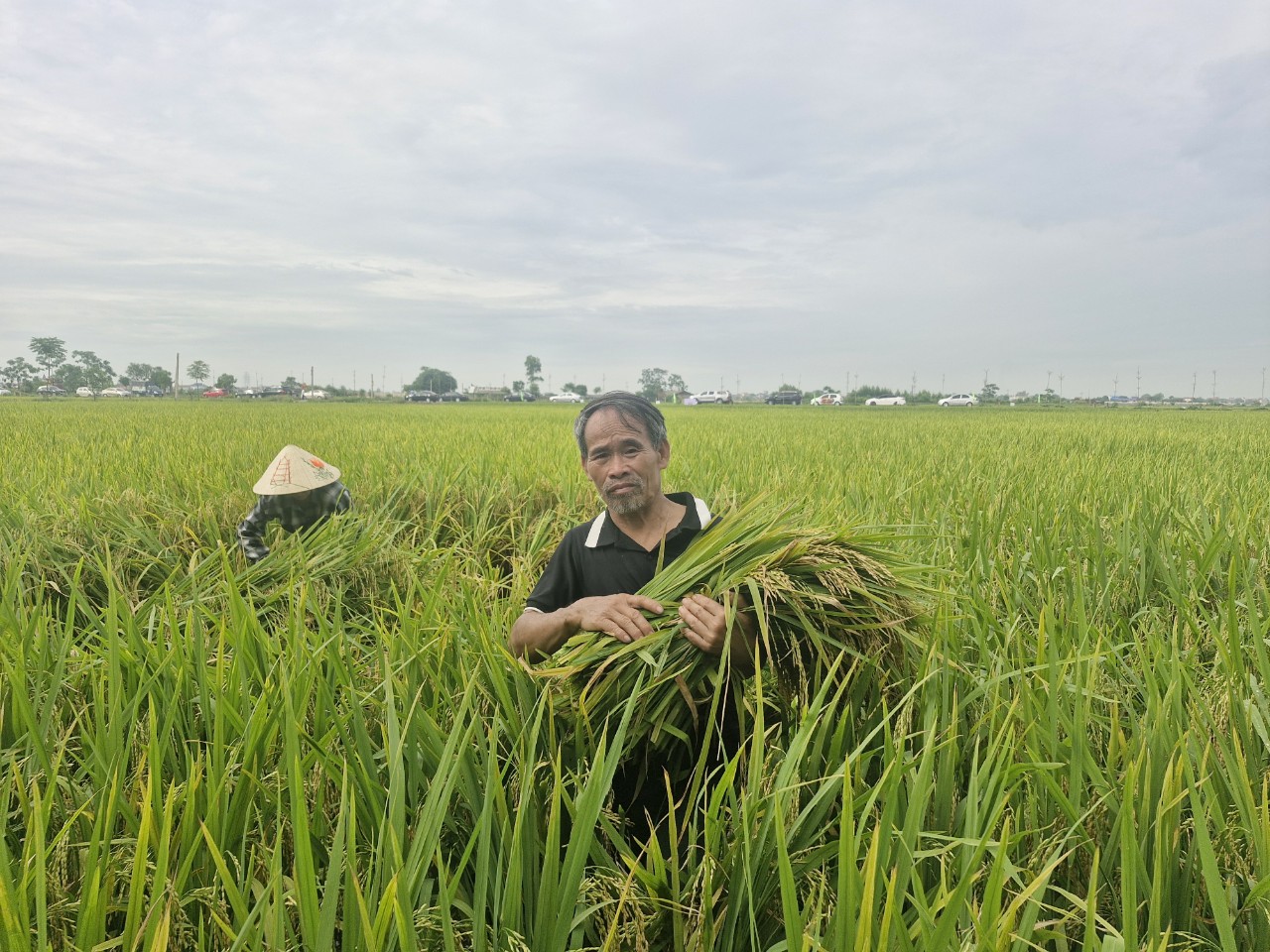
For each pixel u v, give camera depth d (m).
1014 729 2.36
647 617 2.43
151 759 1.83
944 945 1.39
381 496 7.13
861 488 7.00
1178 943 1.69
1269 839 1.70
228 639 2.83
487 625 2.91
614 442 2.62
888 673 2.50
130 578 4.82
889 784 1.80
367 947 1.42
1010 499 6.05
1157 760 2.05
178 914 1.66
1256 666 2.91
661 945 1.86
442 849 2.07
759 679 1.93
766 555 2.37
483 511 6.55
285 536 4.93
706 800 2.12
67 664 2.88
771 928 1.84
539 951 1.65
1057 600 3.88
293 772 1.75
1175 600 3.47
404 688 2.57
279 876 1.56
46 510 5.73
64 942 1.57
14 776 1.98
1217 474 8.57
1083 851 1.92
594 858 1.96
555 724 2.49
